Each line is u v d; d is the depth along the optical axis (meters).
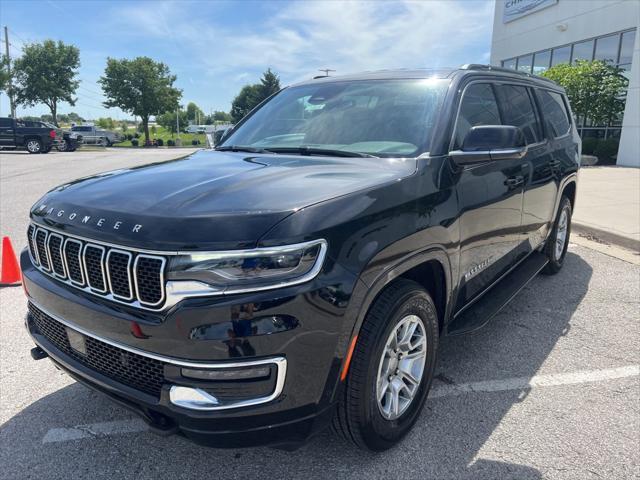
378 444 2.49
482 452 2.60
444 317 2.93
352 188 2.30
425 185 2.63
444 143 2.91
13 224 7.91
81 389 3.22
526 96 4.34
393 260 2.30
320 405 2.10
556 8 20.58
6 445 2.68
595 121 17.69
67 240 2.27
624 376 3.36
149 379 2.09
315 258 1.99
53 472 2.48
